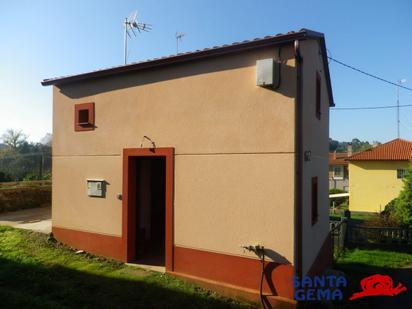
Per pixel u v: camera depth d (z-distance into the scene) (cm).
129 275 755
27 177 2317
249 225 656
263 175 645
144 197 942
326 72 931
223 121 695
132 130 838
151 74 808
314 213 771
